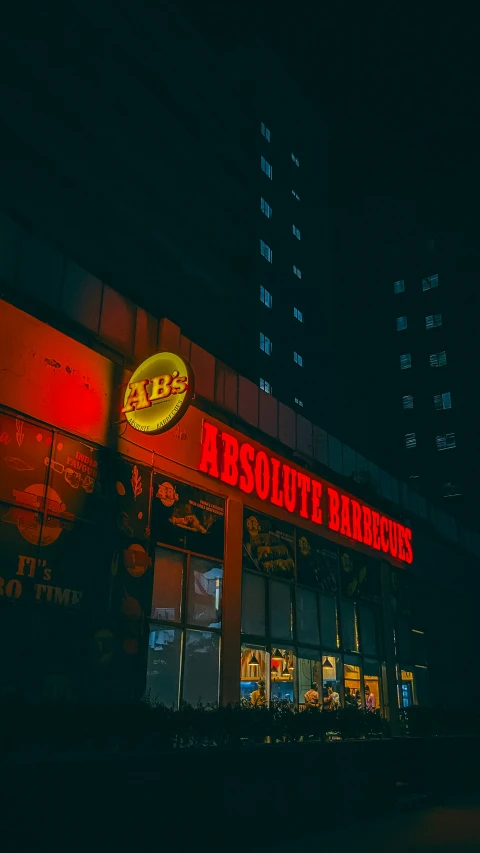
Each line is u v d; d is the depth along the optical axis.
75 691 13.85
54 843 7.63
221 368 21.98
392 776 15.50
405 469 56.38
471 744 20.41
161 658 16.47
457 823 13.87
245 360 42.97
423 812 15.36
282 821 11.53
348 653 24.86
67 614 14.15
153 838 8.90
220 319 41.22
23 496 13.70
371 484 30.50
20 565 13.38
